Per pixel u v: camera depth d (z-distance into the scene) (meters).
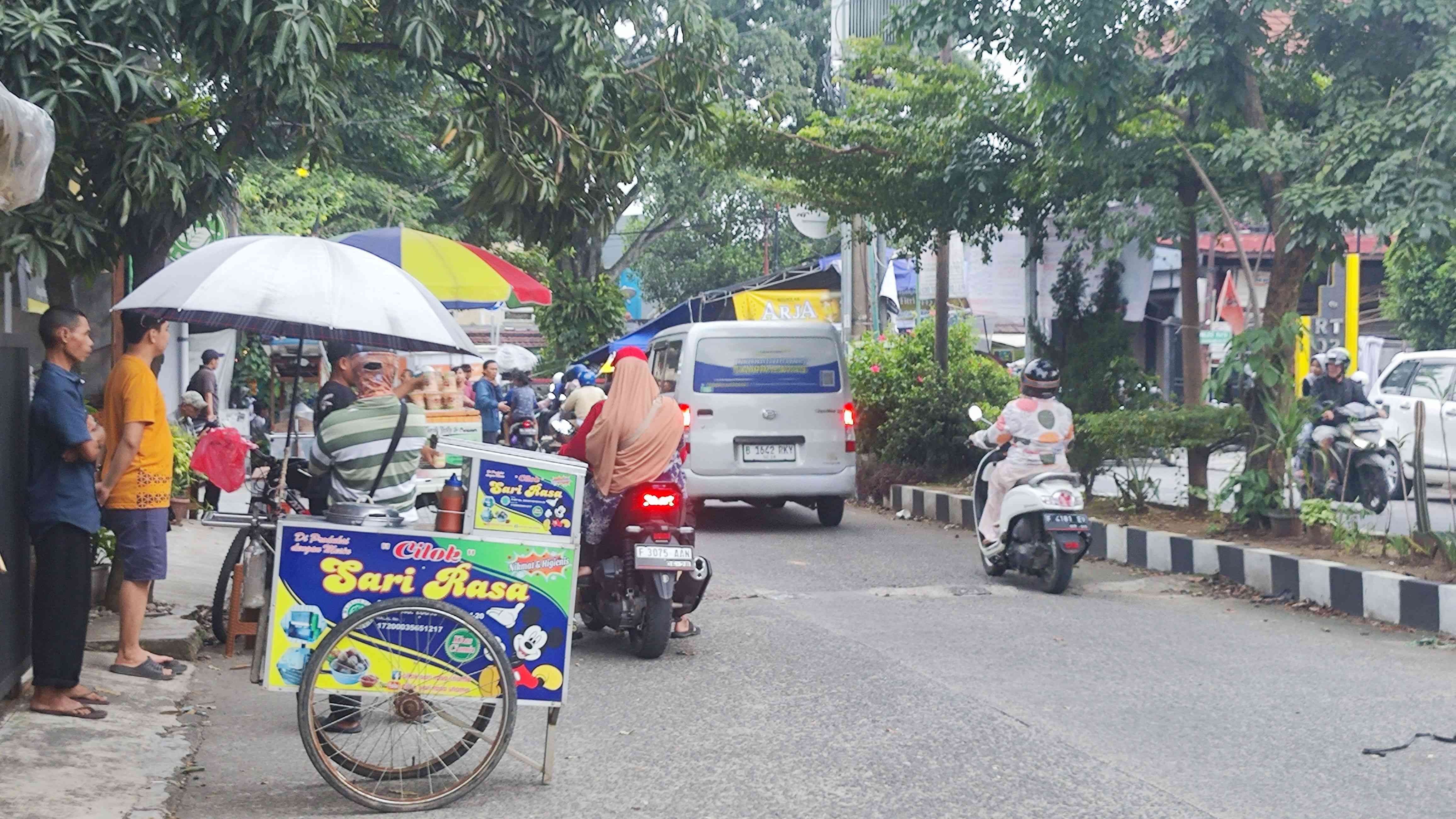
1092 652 7.54
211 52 7.18
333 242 6.04
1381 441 13.68
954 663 7.26
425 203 24.00
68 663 5.62
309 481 7.36
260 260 5.65
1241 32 10.30
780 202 17.50
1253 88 10.77
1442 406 15.39
